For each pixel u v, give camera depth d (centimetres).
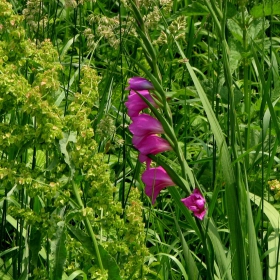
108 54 656
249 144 452
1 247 420
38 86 320
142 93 300
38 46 469
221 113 586
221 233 464
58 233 325
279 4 456
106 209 338
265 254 378
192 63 683
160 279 414
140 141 301
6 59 351
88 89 345
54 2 691
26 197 427
